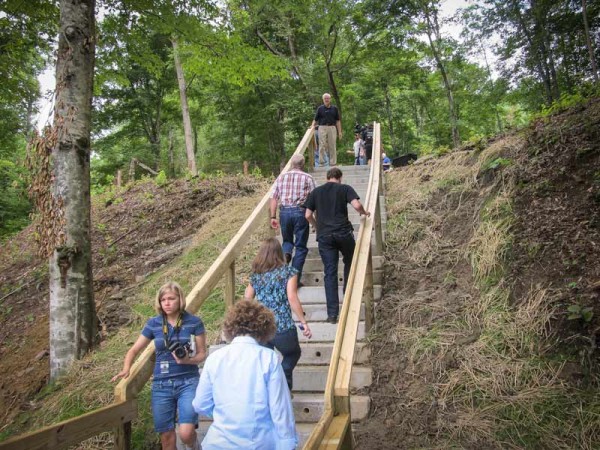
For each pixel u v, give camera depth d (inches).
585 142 217.2
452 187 268.2
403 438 144.5
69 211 225.1
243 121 911.0
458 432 142.0
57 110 229.5
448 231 235.5
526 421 139.6
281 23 710.5
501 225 208.2
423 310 190.1
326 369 164.1
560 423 136.9
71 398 189.2
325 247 188.2
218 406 88.4
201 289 155.9
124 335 232.4
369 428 150.2
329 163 386.0
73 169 228.1
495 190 237.6
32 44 323.3
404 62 840.3
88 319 223.9
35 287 343.6
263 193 386.3
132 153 992.2
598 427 133.1
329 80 792.3
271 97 861.8
